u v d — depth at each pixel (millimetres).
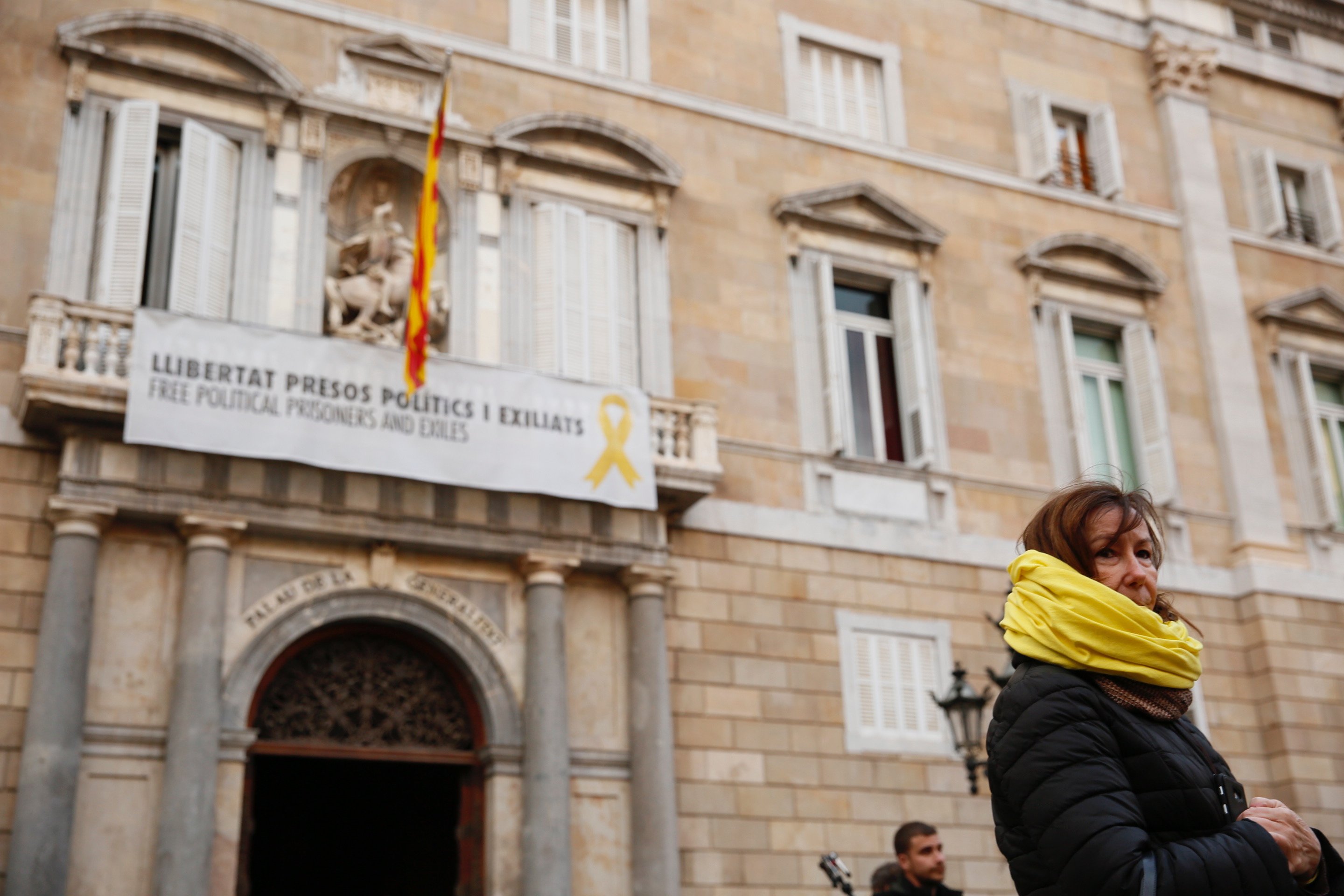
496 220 17172
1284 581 20141
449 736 15312
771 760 16422
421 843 17672
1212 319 21516
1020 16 22141
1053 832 2977
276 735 14461
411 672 15375
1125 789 3020
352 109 16594
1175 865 2791
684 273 18141
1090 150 22047
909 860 9594
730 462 17469
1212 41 23547
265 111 16250
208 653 13680
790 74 19906
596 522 15969
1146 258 21656
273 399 14352
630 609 16094
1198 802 3080
